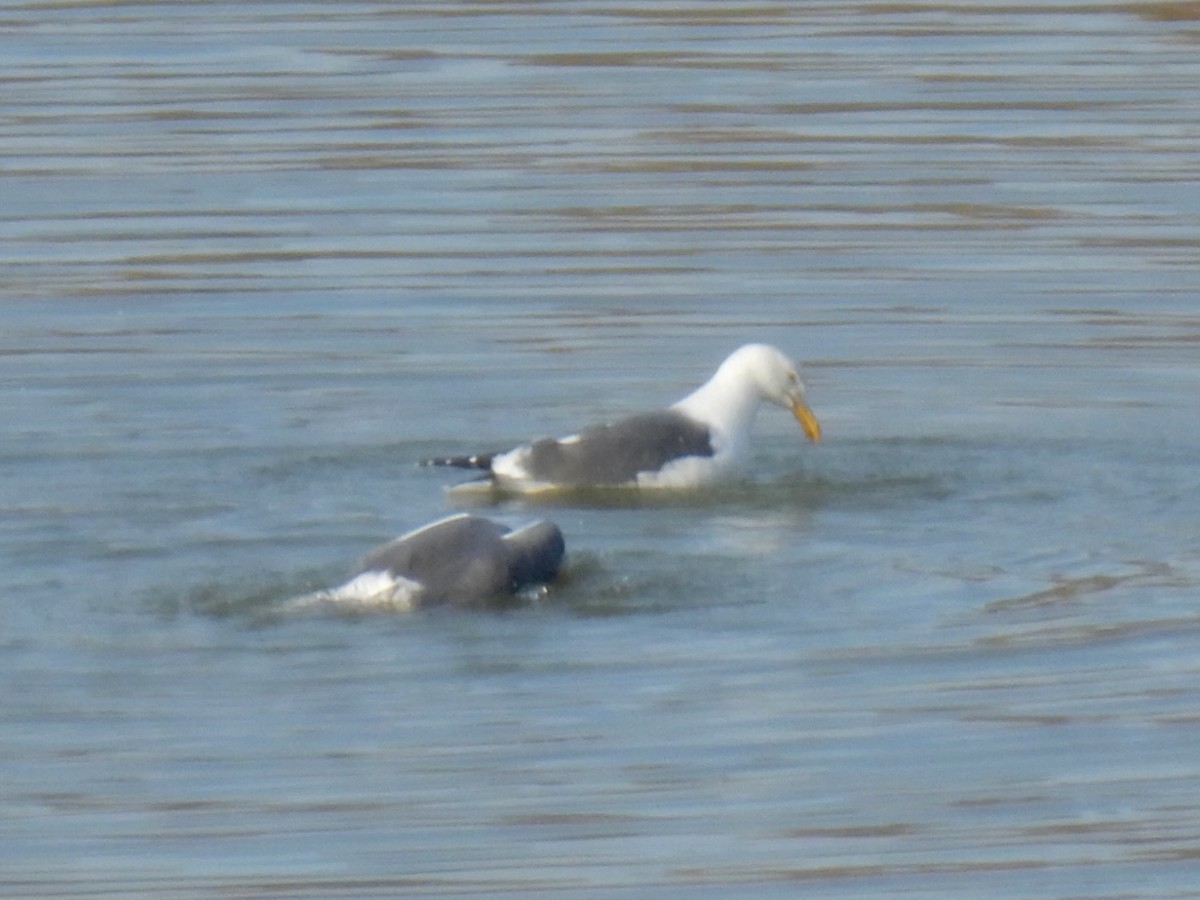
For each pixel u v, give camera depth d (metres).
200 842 11.48
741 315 20.31
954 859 11.38
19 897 11.01
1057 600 14.21
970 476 16.89
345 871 11.20
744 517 16.06
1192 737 12.43
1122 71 26.41
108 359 19.17
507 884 11.15
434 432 17.75
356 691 12.83
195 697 12.74
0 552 14.84
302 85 26.14
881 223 22.31
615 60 26.92
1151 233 21.95
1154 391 18.61
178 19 28.69
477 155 24.12
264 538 15.25
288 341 19.67
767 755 12.26
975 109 25.23
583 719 12.56
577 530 15.69
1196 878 11.23
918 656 13.37
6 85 26.17
